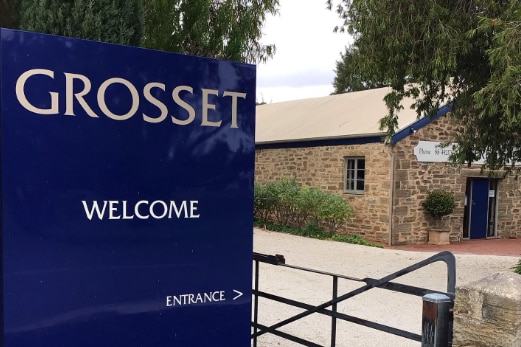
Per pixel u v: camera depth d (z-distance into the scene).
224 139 2.61
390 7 6.74
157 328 2.42
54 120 2.15
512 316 2.13
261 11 8.96
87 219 2.22
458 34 6.48
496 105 5.83
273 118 18.41
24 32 2.08
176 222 2.47
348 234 13.29
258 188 14.72
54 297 2.15
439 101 8.19
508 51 5.45
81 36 2.99
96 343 2.25
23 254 2.08
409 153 12.42
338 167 13.60
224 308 2.63
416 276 8.32
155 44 5.40
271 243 11.42
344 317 3.23
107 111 2.27
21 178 2.08
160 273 2.42
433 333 2.44
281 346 4.56
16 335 2.07
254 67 2.70
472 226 14.30
